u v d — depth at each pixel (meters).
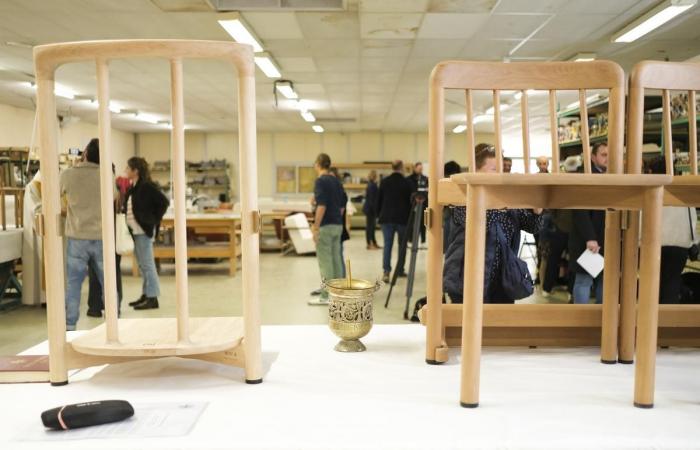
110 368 1.35
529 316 1.49
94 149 3.82
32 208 4.88
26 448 0.91
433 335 1.38
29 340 3.93
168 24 5.48
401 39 6.12
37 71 1.16
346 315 1.44
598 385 1.22
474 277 1.05
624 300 1.38
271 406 1.09
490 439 0.93
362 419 1.02
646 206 1.04
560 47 6.40
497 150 1.36
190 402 1.10
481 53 6.75
